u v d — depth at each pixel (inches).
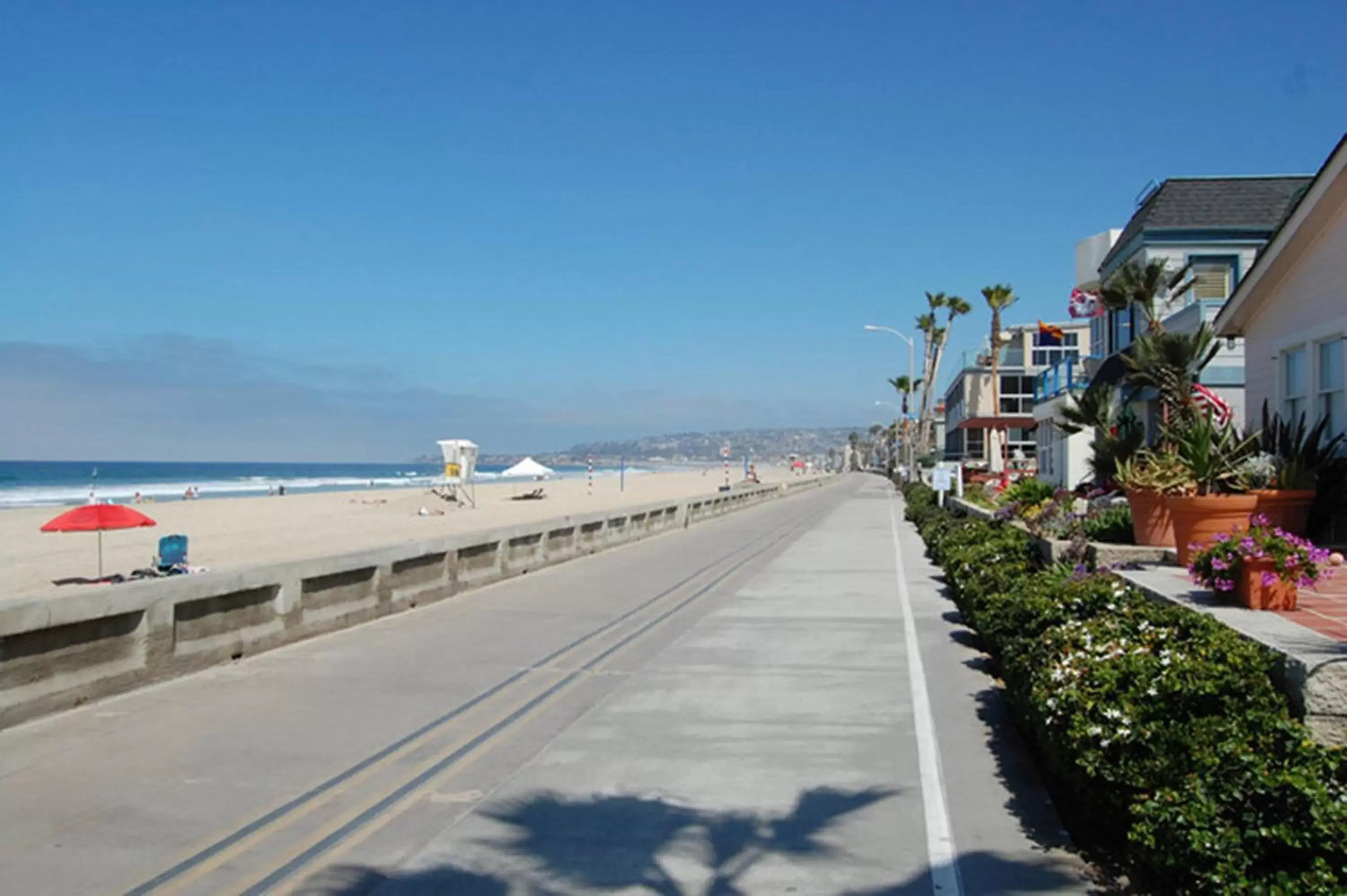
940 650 459.8
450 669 410.3
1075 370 1250.6
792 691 378.3
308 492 3024.1
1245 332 647.8
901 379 4894.2
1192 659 233.3
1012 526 657.6
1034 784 270.8
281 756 290.4
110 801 251.8
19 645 316.8
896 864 217.6
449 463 2167.8
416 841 229.8
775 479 4271.7
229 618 417.1
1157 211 995.3
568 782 272.4
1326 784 164.9
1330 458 518.9
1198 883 160.6
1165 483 460.4
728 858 221.0
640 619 547.2
